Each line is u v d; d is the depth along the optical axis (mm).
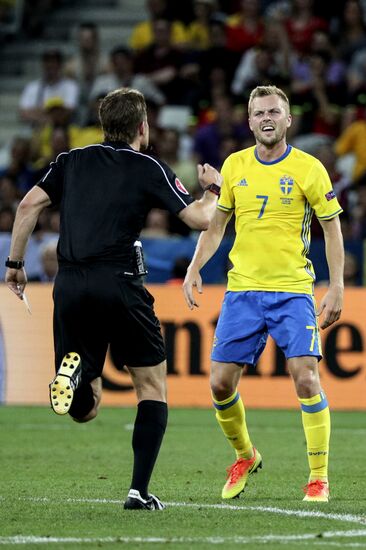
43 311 42062
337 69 57562
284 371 40781
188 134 57531
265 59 57094
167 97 59562
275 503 20344
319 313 20625
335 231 20812
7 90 68875
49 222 46625
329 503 20312
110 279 18375
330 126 55469
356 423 36375
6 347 42219
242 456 21344
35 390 42031
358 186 51531
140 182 18688
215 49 59281
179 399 41188
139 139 19406
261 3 64562
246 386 41031
